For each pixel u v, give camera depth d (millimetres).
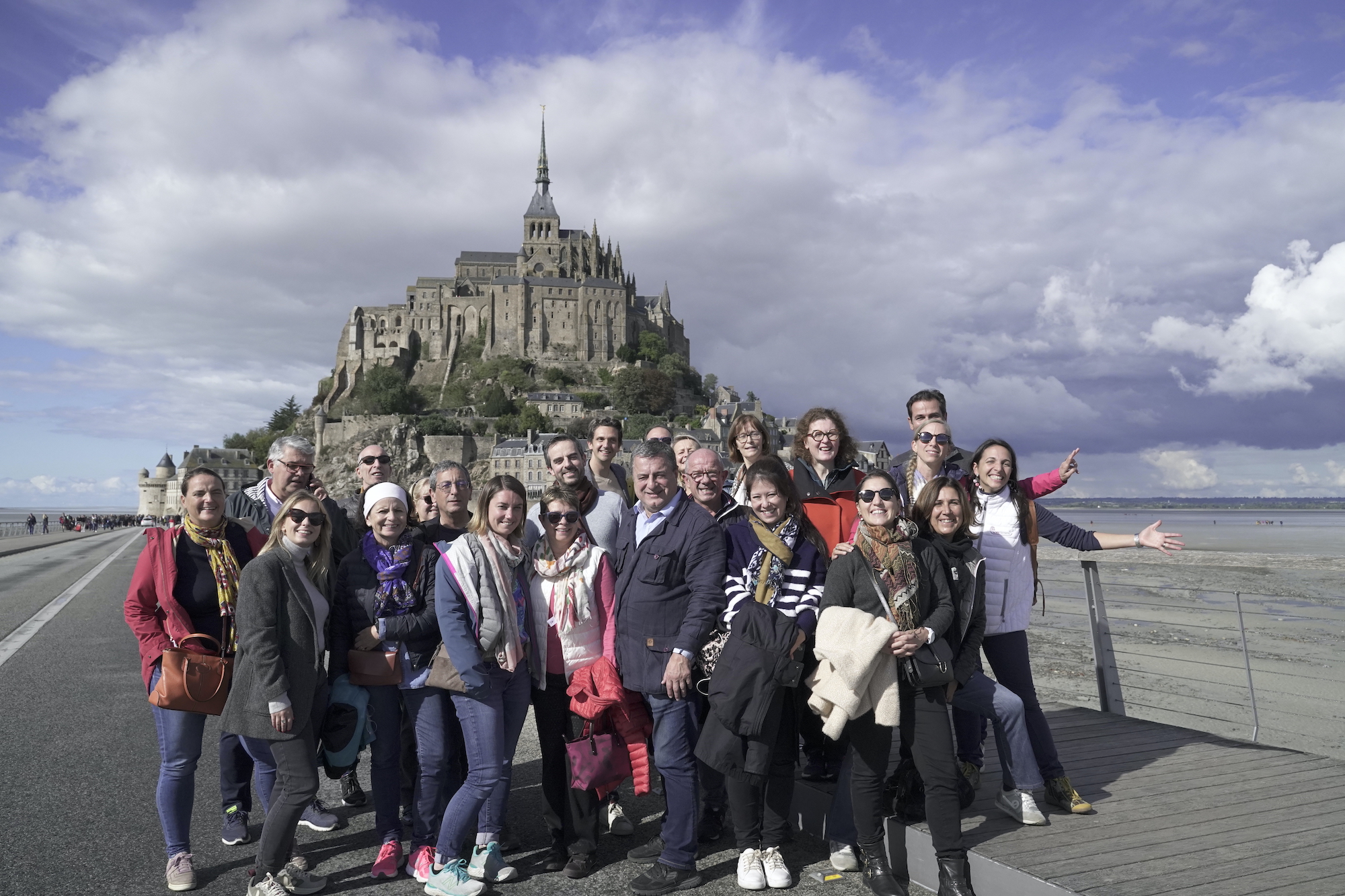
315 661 5996
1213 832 5641
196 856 6602
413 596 6281
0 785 7953
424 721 6270
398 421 143875
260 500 8258
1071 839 5621
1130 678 14281
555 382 161375
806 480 8156
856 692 5508
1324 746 10680
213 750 9570
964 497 6312
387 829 6340
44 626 18266
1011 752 6074
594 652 6621
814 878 6105
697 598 6195
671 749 6137
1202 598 19859
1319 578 9586
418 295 177000
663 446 6625
